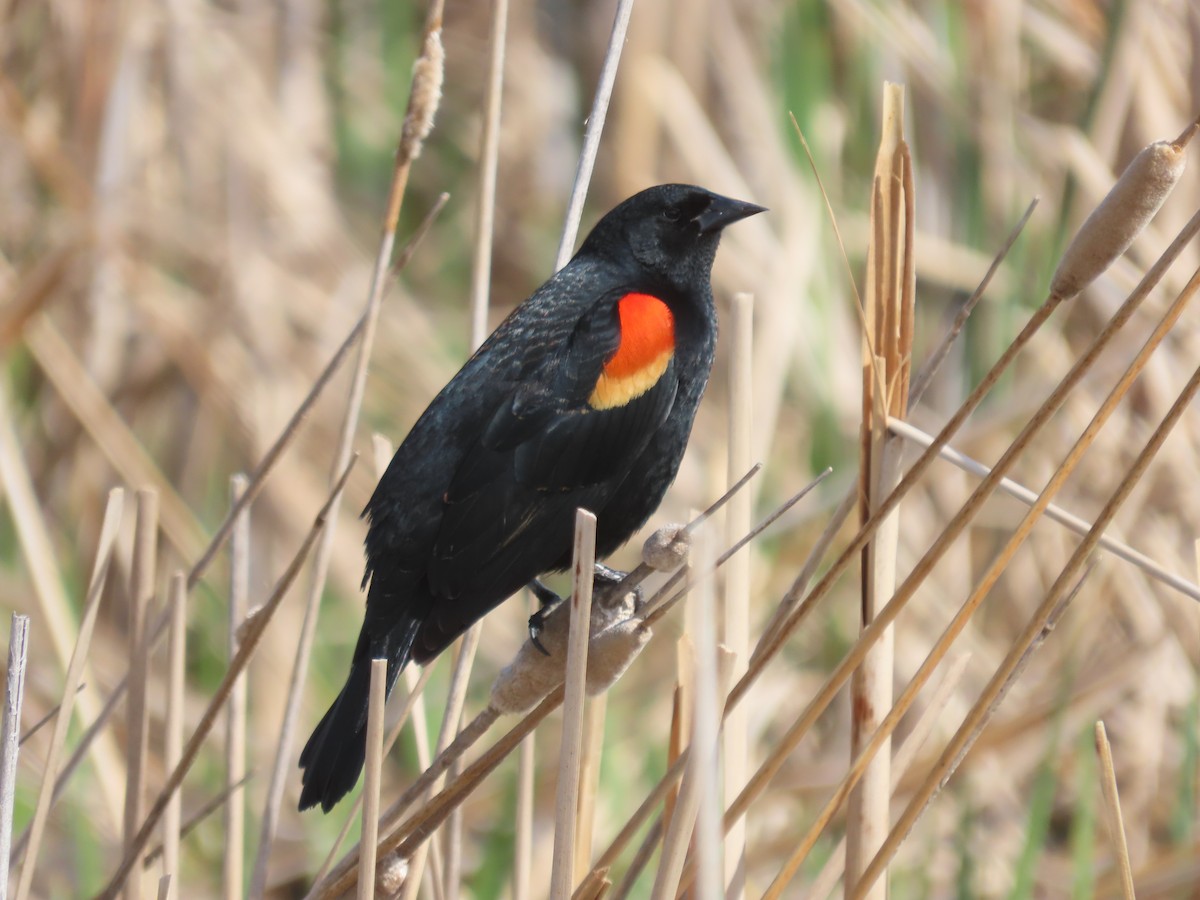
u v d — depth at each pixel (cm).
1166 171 454
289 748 677
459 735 571
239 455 1312
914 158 1288
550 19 1647
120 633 1237
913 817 521
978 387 489
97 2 1310
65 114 1327
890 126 565
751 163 1366
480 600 679
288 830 1115
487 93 712
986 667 1116
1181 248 470
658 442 739
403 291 1424
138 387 1316
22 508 809
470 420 702
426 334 1412
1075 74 1312
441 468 695
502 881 966
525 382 709
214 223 1349
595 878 521
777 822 1055
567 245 679
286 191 1389
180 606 655
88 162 1301
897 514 584
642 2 1337
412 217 1588
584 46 1631
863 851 586
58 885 1026
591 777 632
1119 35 1126
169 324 1269
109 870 1008
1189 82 1134
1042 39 1282
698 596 412
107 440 1191
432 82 636
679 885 573
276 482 1266
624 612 570
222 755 1159
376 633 670
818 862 955
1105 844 1047
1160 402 1100
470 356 724
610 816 1066
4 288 1238
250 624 591
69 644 796
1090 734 909
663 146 1366
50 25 1342
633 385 718
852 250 1305
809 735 1139
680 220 760
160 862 682
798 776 1063
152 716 1170
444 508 688
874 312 577
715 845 412
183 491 1309
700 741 412
